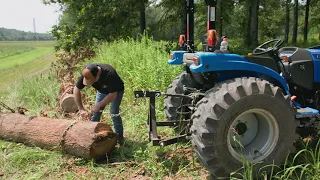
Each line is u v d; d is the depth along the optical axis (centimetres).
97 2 1531
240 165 330
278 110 333
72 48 1537
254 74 368
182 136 371
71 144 398
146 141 454
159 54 732
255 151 345
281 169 350
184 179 354
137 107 574
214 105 318
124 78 700
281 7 2994
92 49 1302
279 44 396
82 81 428
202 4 2120
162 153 409
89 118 500
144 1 1557
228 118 318
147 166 377
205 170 369
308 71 398
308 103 416
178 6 1722
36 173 371
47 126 429
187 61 380
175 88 436
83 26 1549
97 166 393
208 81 372
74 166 392
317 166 327
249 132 353
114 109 443
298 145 400
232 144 345
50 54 4366
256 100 323
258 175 338
